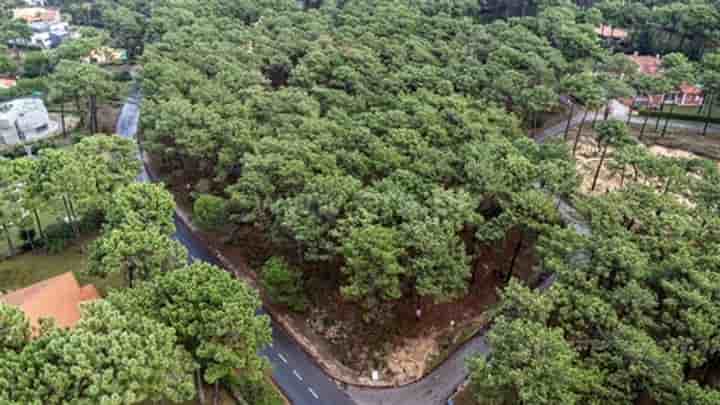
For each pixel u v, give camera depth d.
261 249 79.50
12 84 132.75
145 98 105.38
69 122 120.25
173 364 43.69
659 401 46.72
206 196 79.56
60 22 178.25
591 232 67.94
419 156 80.25
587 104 99.31
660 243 61.50
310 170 75.19
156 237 58.41
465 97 103.00
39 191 69.06
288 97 97.94
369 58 113.31
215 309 48.22
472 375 50.72
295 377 61.66
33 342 40.66
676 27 132.88
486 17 165.00
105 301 46.78
